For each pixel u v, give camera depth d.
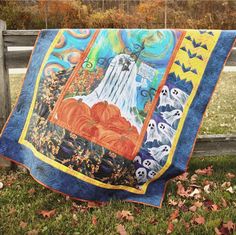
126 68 3.68
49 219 3.24
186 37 3.79
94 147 3.46
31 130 3.65
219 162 4.28
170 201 3.49
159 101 3.64
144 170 3.53
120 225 3.09
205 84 3.73
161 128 3.60
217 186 3.77
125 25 20.97
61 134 3.48
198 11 21.58
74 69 3.68
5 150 3.76
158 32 3.80
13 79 10.24
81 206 3.43
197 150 4.00
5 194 3.62
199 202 3.46
